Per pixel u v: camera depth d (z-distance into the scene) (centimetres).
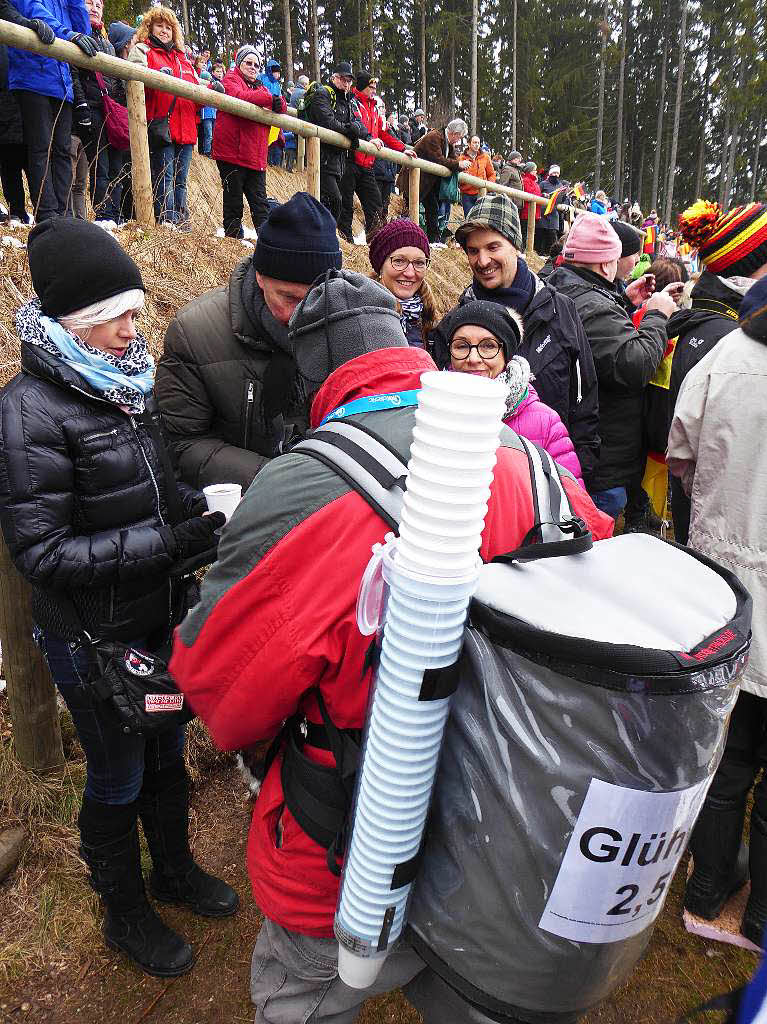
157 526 153
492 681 80
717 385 173
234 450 191
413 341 271
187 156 542
